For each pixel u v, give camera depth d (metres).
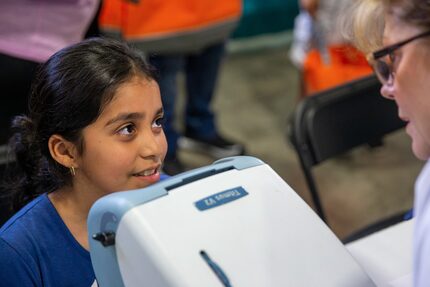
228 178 0.76
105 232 0.70
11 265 0.88
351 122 1.42
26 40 1.52
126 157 0.84
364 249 1.01
